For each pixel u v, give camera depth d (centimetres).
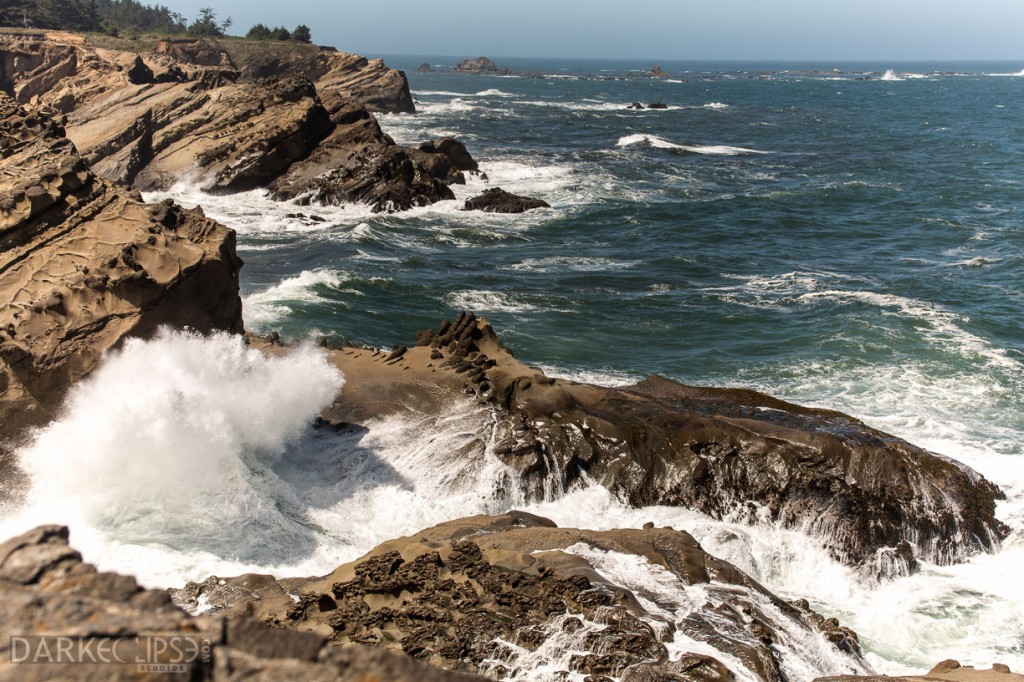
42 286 1525
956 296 3141
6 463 1412
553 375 2388
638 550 1242
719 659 994
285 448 1622
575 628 1002
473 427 1709
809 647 1118
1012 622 1388
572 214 4606
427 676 555
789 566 1510
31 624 526
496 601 1048
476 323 2023
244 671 534
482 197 4719
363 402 1778
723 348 2612
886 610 1423
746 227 4416
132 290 1539
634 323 2847
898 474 1589
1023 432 2038
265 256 3594
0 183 1627
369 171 4669
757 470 1612
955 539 1552
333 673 545
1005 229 4325
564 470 1658
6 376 1430
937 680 1005
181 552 1305
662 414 1720
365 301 2978
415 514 1536
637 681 919
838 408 2156
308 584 1182
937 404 2186
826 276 3450
